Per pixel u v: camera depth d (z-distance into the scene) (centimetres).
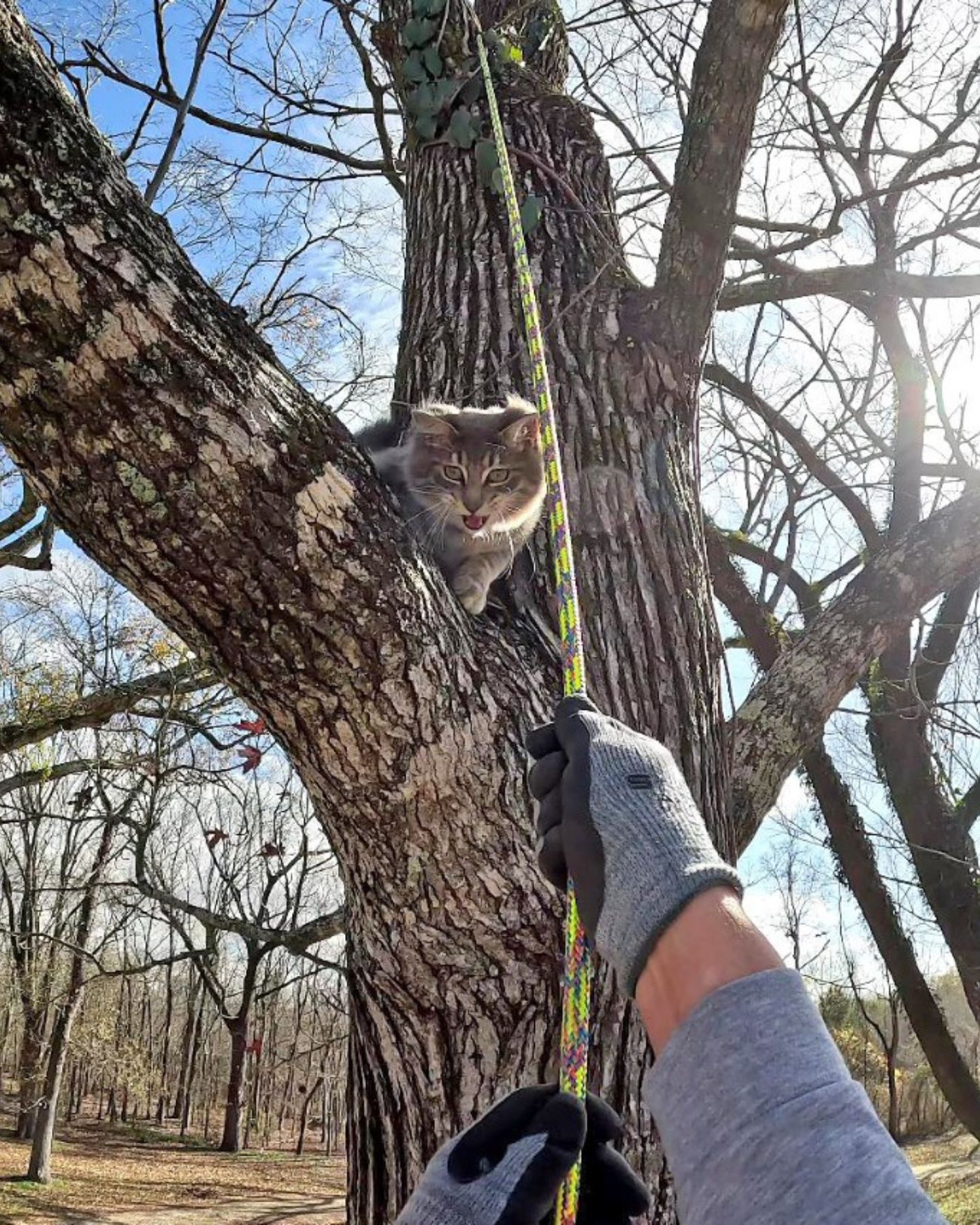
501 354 76
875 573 84
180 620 46
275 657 46
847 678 79
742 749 74
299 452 46
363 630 47
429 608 50
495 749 51
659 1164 55
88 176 43
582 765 24
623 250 84
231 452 43
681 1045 19
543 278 78
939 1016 138
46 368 41
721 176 69
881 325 145
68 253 41
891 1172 17
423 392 80
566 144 85
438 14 84
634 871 22
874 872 137
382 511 49
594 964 56
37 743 247
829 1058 19
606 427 71
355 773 49
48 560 194
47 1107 444
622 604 66
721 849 64
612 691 64
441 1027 53
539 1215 24
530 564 68
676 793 24
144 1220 389
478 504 78
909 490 147
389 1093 56
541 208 80
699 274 72
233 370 45
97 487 43
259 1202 458
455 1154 27
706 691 67
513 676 54
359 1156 58
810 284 107
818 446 151
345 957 62
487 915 51
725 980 20
